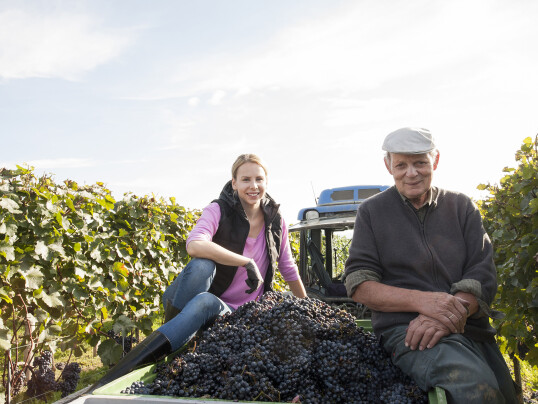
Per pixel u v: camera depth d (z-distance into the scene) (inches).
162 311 271.4
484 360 89.9
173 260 283.1
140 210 247.8
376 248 107.2
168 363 91.0
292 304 100.2
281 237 139.4
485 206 210.8
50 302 181.9
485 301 97.6
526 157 174.6
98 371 243.0
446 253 103.0
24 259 176.2
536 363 172.7
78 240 201.5
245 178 129.0
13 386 176.7
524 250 163.0
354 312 211.0
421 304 93.0
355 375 87.4
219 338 96.0
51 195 182.2
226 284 126.9
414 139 100.2
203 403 71.4
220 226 128.6
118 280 221.5
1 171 179.2
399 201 107.6
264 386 80.9
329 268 244.7
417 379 87.3
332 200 282.2
